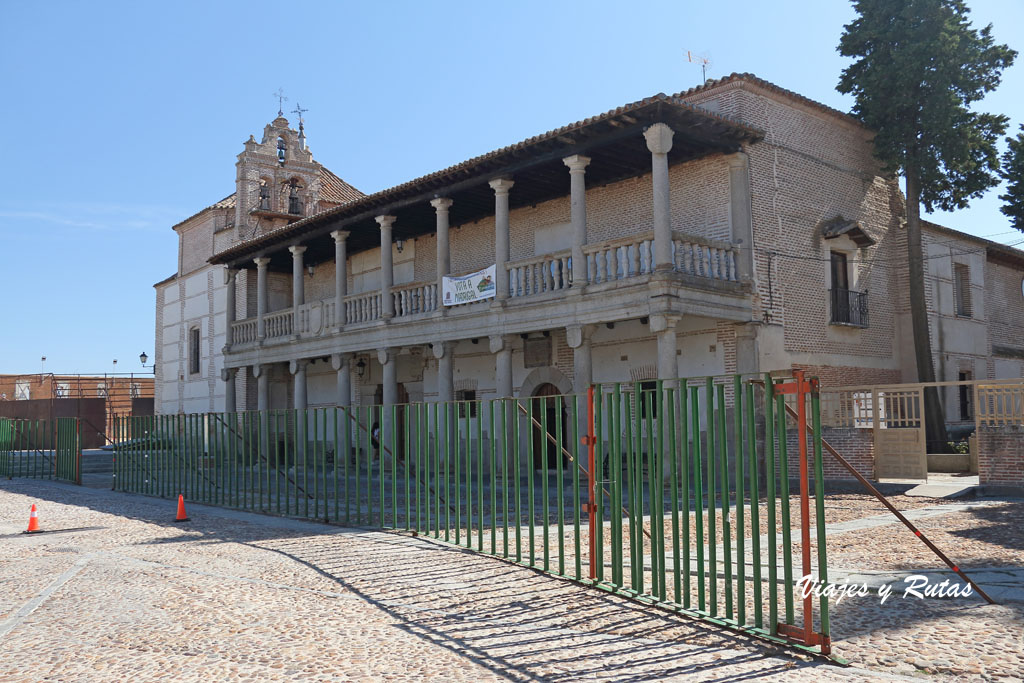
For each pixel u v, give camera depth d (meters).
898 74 22.86
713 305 19.52
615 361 23.52
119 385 58.50
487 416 22.59
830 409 19.31
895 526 12.09
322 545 11.61
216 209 39.19
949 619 6.93
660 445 7.74
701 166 21.69
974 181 24.05
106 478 26.77
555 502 16.91
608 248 19.92
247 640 6.70
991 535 11.09
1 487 23.47
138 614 7.71
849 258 23.83
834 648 6.23
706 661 5.98
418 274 30.67
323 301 28.78
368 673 5.79
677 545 7.56
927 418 23.39
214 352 38.56
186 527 13.91
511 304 21.91
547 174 22.95
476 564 10.02
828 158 23.62
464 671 5.81
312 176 39.06
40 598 8.55
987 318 31.27
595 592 8.39
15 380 57.25
